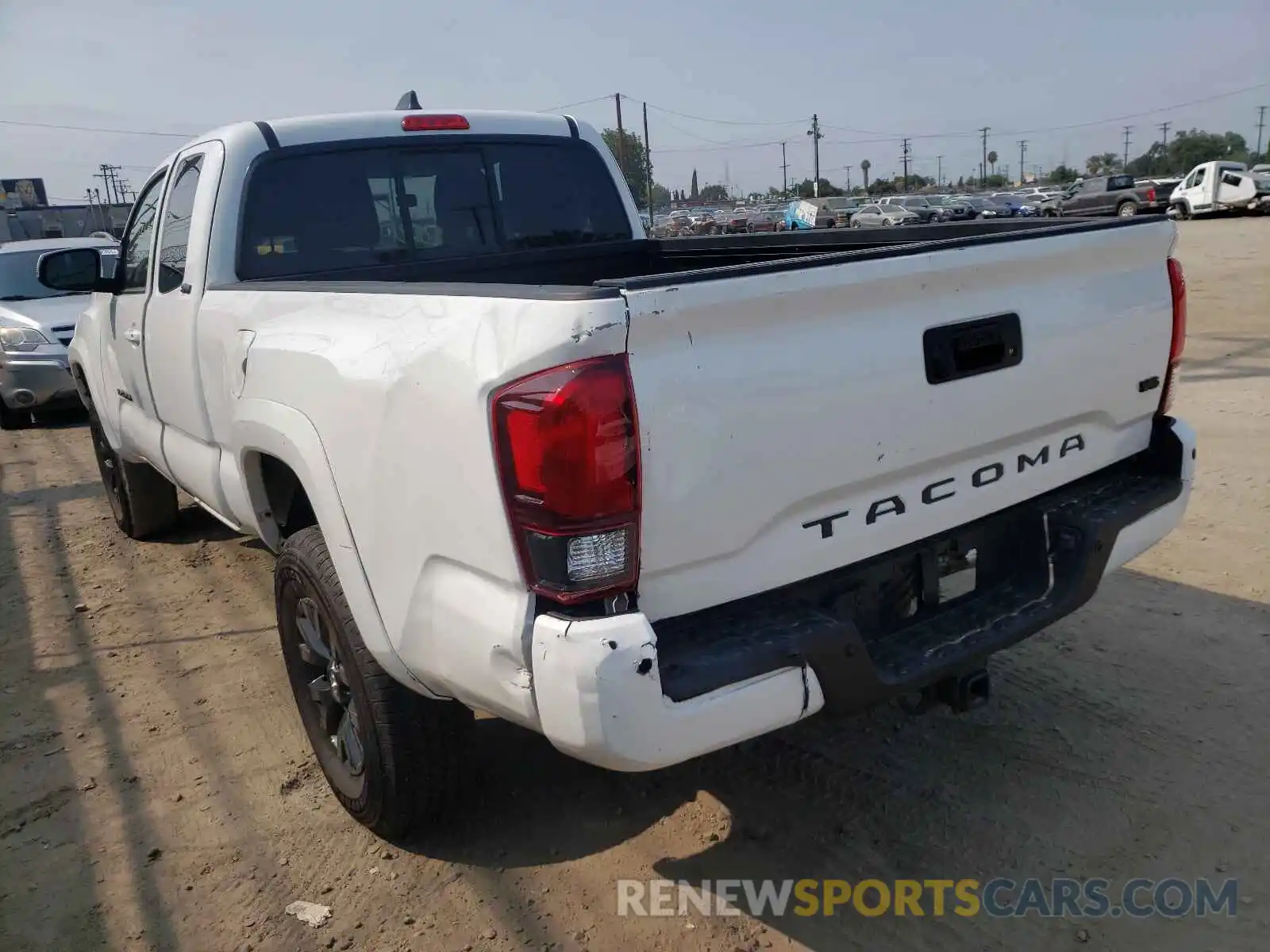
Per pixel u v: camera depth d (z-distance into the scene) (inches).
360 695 108.3
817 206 1841.8
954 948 98.0
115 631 185.8
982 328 100.2
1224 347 388.2
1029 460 109.8
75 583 212.2
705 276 81.1
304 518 131.4
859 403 92.0
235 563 218.5
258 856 117.6
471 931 103.7
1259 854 108.2
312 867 115.1
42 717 154.3
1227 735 129.7
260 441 119.0
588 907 106.0
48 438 375.2
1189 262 726.5
